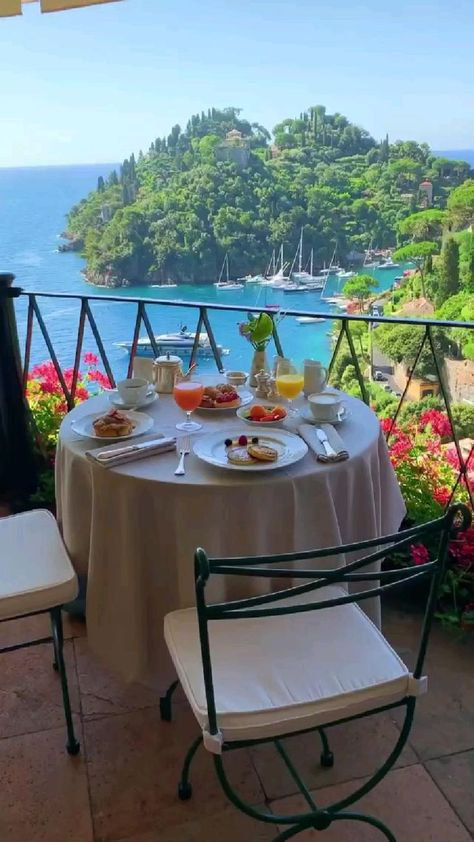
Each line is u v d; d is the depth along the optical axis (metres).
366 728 1.67
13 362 2.78
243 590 1.46
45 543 1.70
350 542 1.61
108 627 1.56
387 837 1.34
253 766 1.56
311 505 1.48
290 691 1.17
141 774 1.54
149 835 1.39
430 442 2.49
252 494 1.40
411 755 1.59
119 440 1.63
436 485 2.39
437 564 1.12
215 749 1.08
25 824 1.42
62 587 1.50
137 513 1.44
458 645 2.01
